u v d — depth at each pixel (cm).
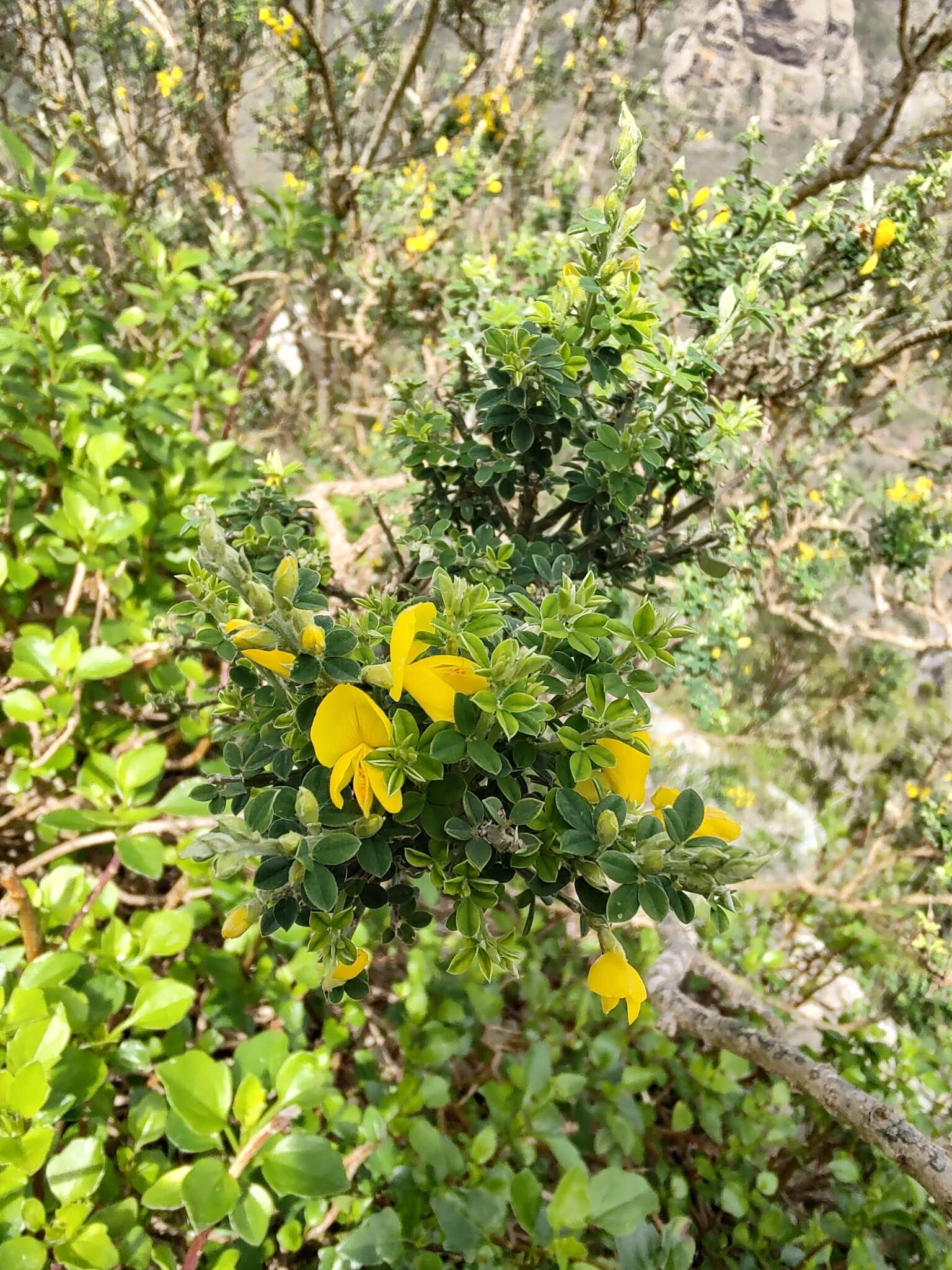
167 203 95
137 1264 28
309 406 96
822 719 105
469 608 16
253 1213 26
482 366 28
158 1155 32
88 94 91
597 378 22
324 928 16
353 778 15
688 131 63
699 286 37
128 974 33
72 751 38
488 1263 31
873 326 49
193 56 87
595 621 17
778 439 58
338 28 93
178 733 45
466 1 73
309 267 81
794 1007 57
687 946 42
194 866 35
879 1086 46
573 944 50
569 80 82
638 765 17
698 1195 42
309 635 15
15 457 44
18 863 44
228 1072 29
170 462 47
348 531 54
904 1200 40
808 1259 39
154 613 45
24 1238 25
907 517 69
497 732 16
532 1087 36
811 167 37
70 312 48
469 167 70
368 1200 33
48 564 43
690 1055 47
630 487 23
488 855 16
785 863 80
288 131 91
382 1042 45
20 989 28
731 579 38
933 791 92
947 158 39
